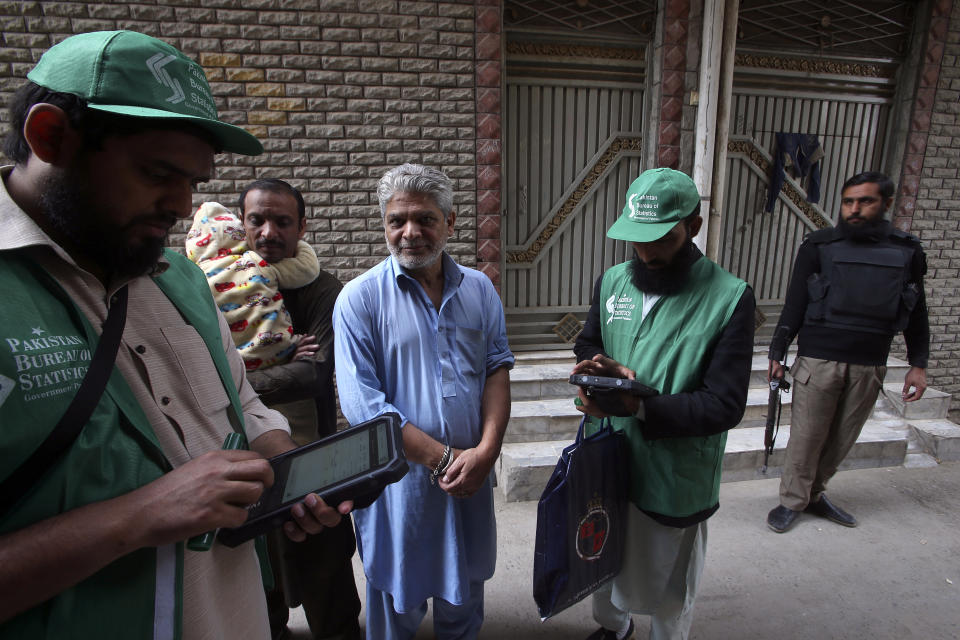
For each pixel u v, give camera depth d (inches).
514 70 140.3
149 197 28.7
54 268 28.9
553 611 57.2
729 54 138.9
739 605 88.6
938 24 147.9
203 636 33.7
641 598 66.6
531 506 119.6
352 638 77.6
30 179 28.6
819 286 103.8
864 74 156.1
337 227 133.0
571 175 149.6
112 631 28.0
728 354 56.4
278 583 77.7
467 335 62.6
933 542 105.9
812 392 105.7
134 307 32.8
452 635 72.3
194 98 29.2
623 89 146.2
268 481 30.2
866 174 100.2
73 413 26.4
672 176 58.0
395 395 61.2
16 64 113.3
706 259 61.6
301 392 64.5
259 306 64.6
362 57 125.7
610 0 138.5
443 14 126.1
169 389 33.5
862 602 89.1
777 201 162.2
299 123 126.9
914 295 99.0
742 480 131.6
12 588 23.2
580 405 62.1
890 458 136.9
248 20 120.1
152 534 26.1
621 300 66.6
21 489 24.8
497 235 139.8
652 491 61.1
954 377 169.9
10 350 24.4
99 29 115.5
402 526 61.1
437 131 131.7
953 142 156.6
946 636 81.7
